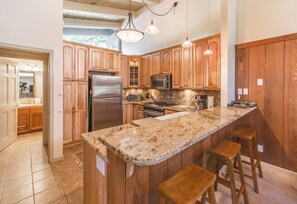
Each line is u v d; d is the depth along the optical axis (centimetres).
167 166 130
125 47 548
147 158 74
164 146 89
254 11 266
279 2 240
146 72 471
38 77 500
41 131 473
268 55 254
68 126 346
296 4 226
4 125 334
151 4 378
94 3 397
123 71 475
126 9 440
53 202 186
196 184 106
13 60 371
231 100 288
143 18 455
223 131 211
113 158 94
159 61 428
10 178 231
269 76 255
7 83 337
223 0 272
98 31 515
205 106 341
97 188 132
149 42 473
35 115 466
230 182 152
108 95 399
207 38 319
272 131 256
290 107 238
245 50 279
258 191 202
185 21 371
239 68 287
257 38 264
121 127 175
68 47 341
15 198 191
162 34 430
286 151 245
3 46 227
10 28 230
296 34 226
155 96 489
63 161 284
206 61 324
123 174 95
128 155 77
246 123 280
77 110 359
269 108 257
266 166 264
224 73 279
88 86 379
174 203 92
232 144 175
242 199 190
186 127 129
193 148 157
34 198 192
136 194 107
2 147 327
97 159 129
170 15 393
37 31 254
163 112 377
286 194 199
